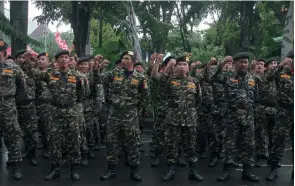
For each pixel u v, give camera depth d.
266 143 6.51
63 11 14.97
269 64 6.56
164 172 6.01
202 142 6.88
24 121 6.16
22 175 5.52
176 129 5.40
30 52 6.31
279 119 5.57
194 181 5.52
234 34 14.83
